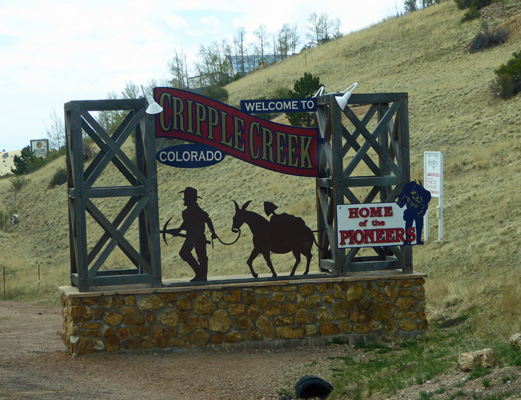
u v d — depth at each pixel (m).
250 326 11.07
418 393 7.09
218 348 10.95
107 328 10.52
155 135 11.02
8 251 42.03
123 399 7.77
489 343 9.10
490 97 36.81
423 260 18.19
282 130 11.80
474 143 29.94
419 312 11.53
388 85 50.66
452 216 21.25
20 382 8.45
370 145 11.57
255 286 11.08
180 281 11.16
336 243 11.52
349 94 11.34
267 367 9.81
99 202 44.12
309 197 30.61
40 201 53.94
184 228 10.98
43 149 77.56
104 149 11.42
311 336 11.23
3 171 128.12
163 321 10.74
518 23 53.19
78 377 9.05
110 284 10.66
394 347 10.77
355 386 8.20
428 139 33.31
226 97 64.94
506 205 20.17
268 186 35.19
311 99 11.91
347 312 11.36
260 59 110.31
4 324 16.56
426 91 43.75
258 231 11.39
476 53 51.78
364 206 11.45
